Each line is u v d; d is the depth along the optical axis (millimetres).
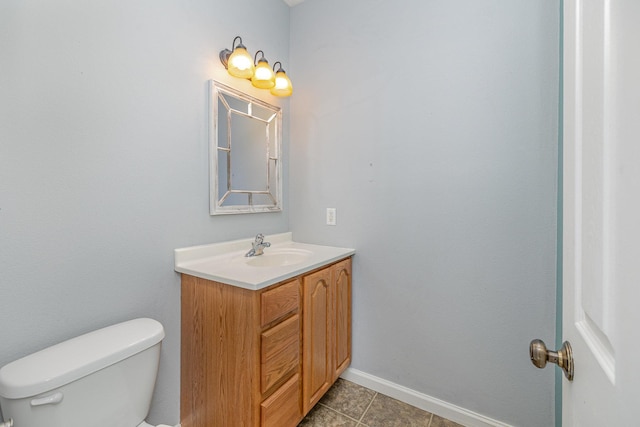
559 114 1214
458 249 1477
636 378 321
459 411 1480
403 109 1604
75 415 849
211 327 1256
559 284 1197
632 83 337
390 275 1675
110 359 923
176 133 1354
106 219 1122
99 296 1106
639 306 318
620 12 367
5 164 886
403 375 1646
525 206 1316
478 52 1397
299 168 2010
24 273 928
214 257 1523
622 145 364
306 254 1704
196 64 1432
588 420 462
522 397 1344
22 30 907
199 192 1469
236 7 1634
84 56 1046
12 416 774
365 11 1715
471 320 1454
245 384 1148
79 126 1039
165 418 1325
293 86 2020
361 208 1762
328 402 1633
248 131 1727
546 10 1251
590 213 472
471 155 1429
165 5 1296
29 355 891
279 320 1250
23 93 914
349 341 1787
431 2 1509
